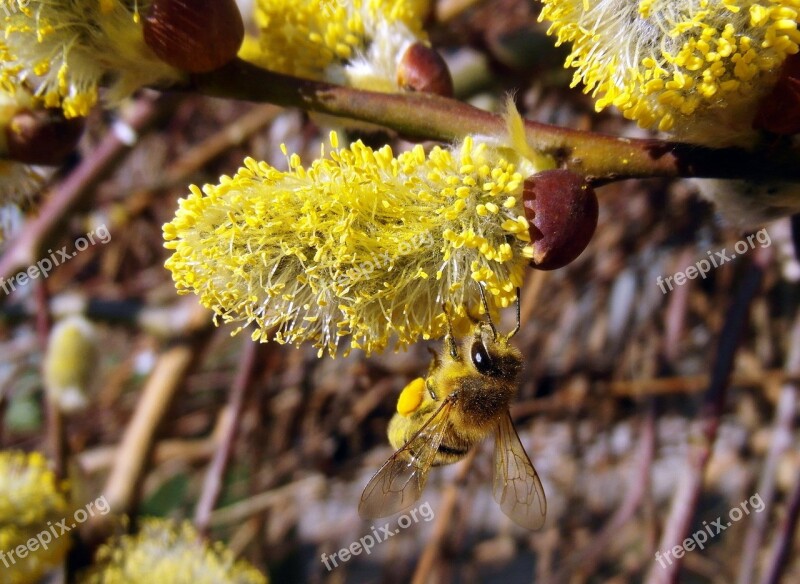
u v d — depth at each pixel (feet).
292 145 0.49
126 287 0.52
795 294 0.45
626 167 0.18
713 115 0.17
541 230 0.18
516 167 0.18
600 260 0.48
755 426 0.46
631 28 0.17
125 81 0.20
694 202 0.44
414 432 0.25
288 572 0.51
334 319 0.19
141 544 0.31
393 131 0.20
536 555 0.60
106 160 0.38
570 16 0.17
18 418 0.48
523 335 0.48
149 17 0.19
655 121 0.17
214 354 0.51
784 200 0.20
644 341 0.47
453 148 0.19
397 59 0.21
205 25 0.19
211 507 0.34
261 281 0.18
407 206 0.18
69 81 0.20
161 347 0.43
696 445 0.33
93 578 0.30
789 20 0.16
